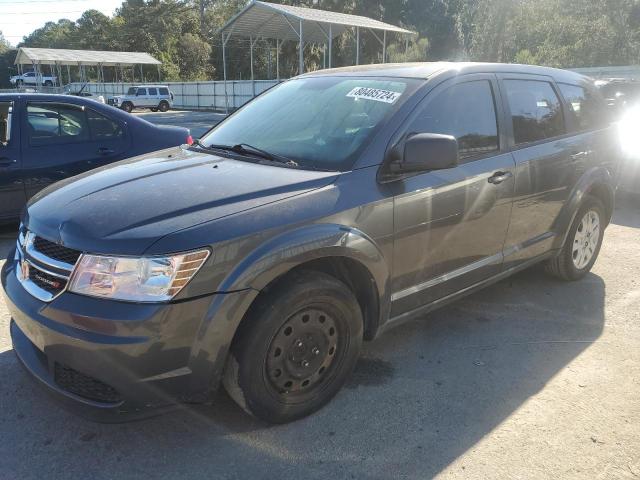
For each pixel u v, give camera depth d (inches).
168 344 93.6
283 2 1892.2
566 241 181.6
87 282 94.7
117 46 2770.7
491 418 117.3
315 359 113.7
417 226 126.1
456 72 141.4
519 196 153.3
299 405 113.7
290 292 104.3
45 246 104.2
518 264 162.2
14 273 112.9
